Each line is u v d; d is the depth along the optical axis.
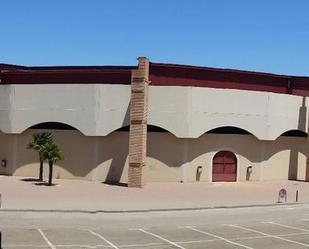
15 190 42.16
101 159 50.53
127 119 49.75
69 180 50.41
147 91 49.22
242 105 52.47
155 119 50.44
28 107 51.25
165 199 40.34
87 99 49.81
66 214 31.27
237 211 35.62
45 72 53.31
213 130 52.59
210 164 52.50
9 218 29.34
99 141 50.47
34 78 53.62
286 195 43.28
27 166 52.06
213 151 52.59
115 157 50.59
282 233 28.19
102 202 37.34
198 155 52.00
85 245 23.19
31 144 47.53
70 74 52.97
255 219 32.75
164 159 51.34
